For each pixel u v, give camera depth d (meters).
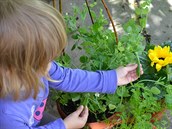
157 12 2.03
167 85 1.27
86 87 1.22
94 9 2.04
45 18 0.86
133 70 1.25
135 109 1.24
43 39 0.86
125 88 1.26
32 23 0.84
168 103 1.24
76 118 1.20
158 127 1.34
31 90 0.95
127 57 1.27
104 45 1.31
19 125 1.02
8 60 0.86
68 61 1.34
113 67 1.29
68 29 1.36
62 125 1.16
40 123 1.30
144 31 1.91
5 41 0.83
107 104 1.29
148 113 1.29
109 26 1.96
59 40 0.90
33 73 0.91
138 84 1.24
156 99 1.24
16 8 0.83
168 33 1.95
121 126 1.26
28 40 0.84
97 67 1.31
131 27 1.31
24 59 0.86
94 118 1.33
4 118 0.99
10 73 0.89
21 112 1.02
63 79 1.21
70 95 1.29
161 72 1.30
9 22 0.82
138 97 1.22
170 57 1.24
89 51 1.32
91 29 1.34
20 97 0.96
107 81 1.21
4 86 0.92
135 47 1.30
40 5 0.87
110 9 2.05
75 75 1.22
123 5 2.07
